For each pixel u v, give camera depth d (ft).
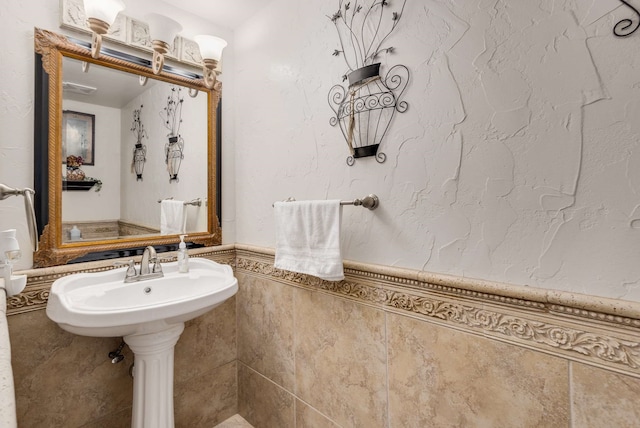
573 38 2.26
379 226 3.47
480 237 2.75
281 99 4.65
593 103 2.19
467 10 2.77
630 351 2.06
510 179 2.57
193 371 4.93
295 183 4.46
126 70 4.30
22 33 3.47
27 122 3.51
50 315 3.14
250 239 5.26
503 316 2.61
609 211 2.15
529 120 2.47
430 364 3.06
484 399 2.71
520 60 2.50
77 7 3.80
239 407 5.42
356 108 3.64
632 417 2.05
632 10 2.04
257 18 5.04
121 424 4.20
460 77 2.83
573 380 2.28
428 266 3.09
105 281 3.87
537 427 2.44
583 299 2.21
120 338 4.17
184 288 4.24
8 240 2.97
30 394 3.53
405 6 3.20
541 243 2.43
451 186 2.91
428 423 3.08
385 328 3.41
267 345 4.88
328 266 3.50
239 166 5.45
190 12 5.01
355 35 3.66
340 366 3.87
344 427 3.83
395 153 3.31
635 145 2.05
